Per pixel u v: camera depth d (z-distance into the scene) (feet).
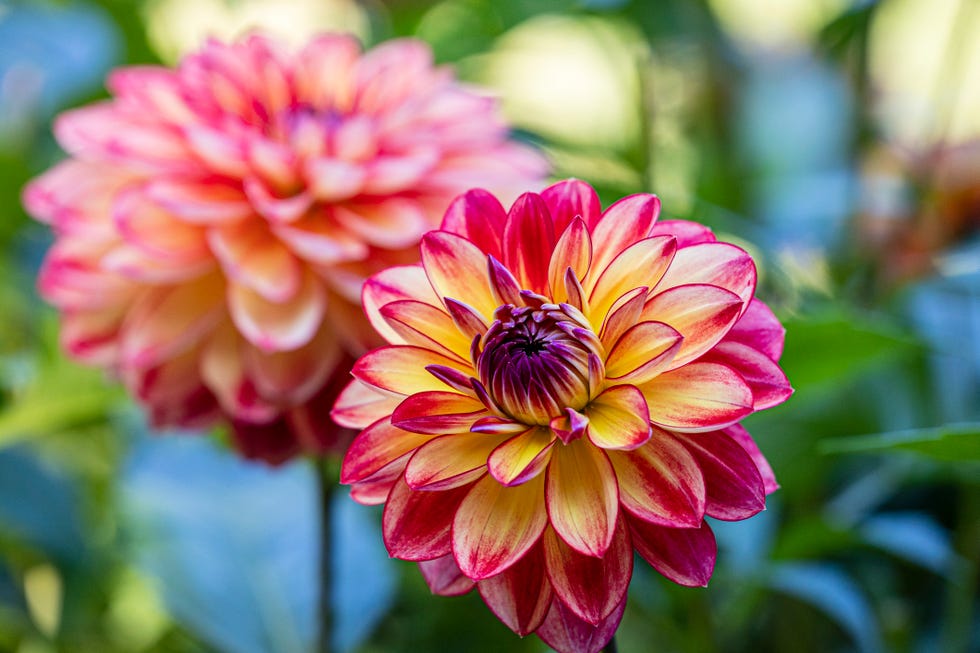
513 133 2.71
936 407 2.58
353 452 1.85
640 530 1.85
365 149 2.30
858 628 2.37
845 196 2.88
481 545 1.82
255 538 2.67
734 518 1.83
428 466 1.83
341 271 2.24
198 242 2.28
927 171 2.68
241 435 2.31
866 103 2.89
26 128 3.41
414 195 2.31
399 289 1.92
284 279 2.24
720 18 3.63
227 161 2.27
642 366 1.82
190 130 2.24
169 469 2.75
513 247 1.89
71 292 2.33
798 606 2.63
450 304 1.85
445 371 1.84
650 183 2.53
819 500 2.67
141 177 2.36
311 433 2.25
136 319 2.28
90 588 2.89
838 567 2.72
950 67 2.64
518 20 3.05
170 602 2.60
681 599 2.44
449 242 1.88
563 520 1.82
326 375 2.24
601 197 2.53
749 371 1.86
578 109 4.01
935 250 2.70
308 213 2.32
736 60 3.58
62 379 2.49
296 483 2.76
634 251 1.86
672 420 1.83
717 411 1.81
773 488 1.88
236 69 2.38
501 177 2.28
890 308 2.67
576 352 1.85
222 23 3.94
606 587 1.82
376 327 1.92
